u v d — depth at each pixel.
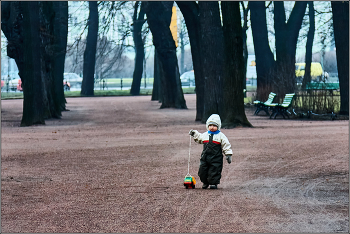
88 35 91.75
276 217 9.45
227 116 31.22
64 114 49.19
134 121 38.56
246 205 10.54
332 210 10.02
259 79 51.28
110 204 10.81
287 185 13.02
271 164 16.73
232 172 15.30
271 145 21.75
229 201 10.98
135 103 68.31
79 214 9.91
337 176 14.29
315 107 39.69
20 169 16.20
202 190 12.45
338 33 38.31
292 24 49.72
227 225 8.88
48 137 26.86
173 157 18.73
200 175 12.69
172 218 9.45
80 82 128.62
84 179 14.24
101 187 12.96
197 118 37.78
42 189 12.76
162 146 22.20
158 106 61.22
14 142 24.42
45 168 16.38
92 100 78.00
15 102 71.62
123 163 17.34
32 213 10.05
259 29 50.59
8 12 36.75
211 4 34.97
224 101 31.47
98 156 19.20
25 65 35.97
